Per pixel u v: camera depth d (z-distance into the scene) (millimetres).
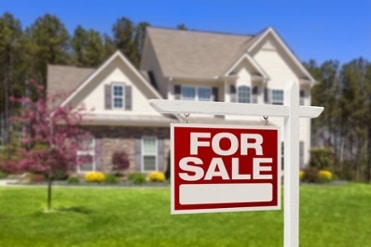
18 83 47125
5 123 47938
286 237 3297
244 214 12562
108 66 23953
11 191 15539
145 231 10672
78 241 9547
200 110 3094
